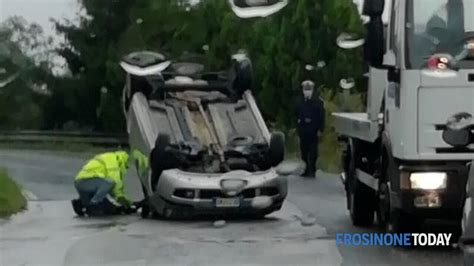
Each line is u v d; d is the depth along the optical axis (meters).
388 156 18.66
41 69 67.81
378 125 20.19
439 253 18.36
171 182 23.03
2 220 23.73
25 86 68.25
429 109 17.62
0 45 68.44
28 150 55.69
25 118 68.19
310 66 46.38
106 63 62.22
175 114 25.53
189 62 28.66
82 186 24.45
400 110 17.86
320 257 17.95
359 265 17.16
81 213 24.55
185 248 19.02
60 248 19.06
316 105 35.16
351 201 22.77
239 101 26.41
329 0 47.66
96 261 17.58
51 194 30.53
